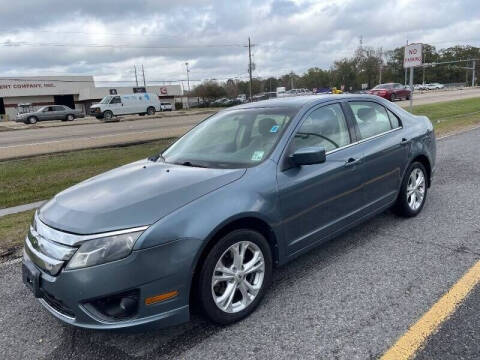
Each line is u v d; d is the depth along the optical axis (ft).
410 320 9.90
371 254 13.69
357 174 13.39
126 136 59.06
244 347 9.34
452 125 47.14
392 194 15.42
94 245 8.62
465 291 11.00
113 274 8.55
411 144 15.99
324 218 12.42
